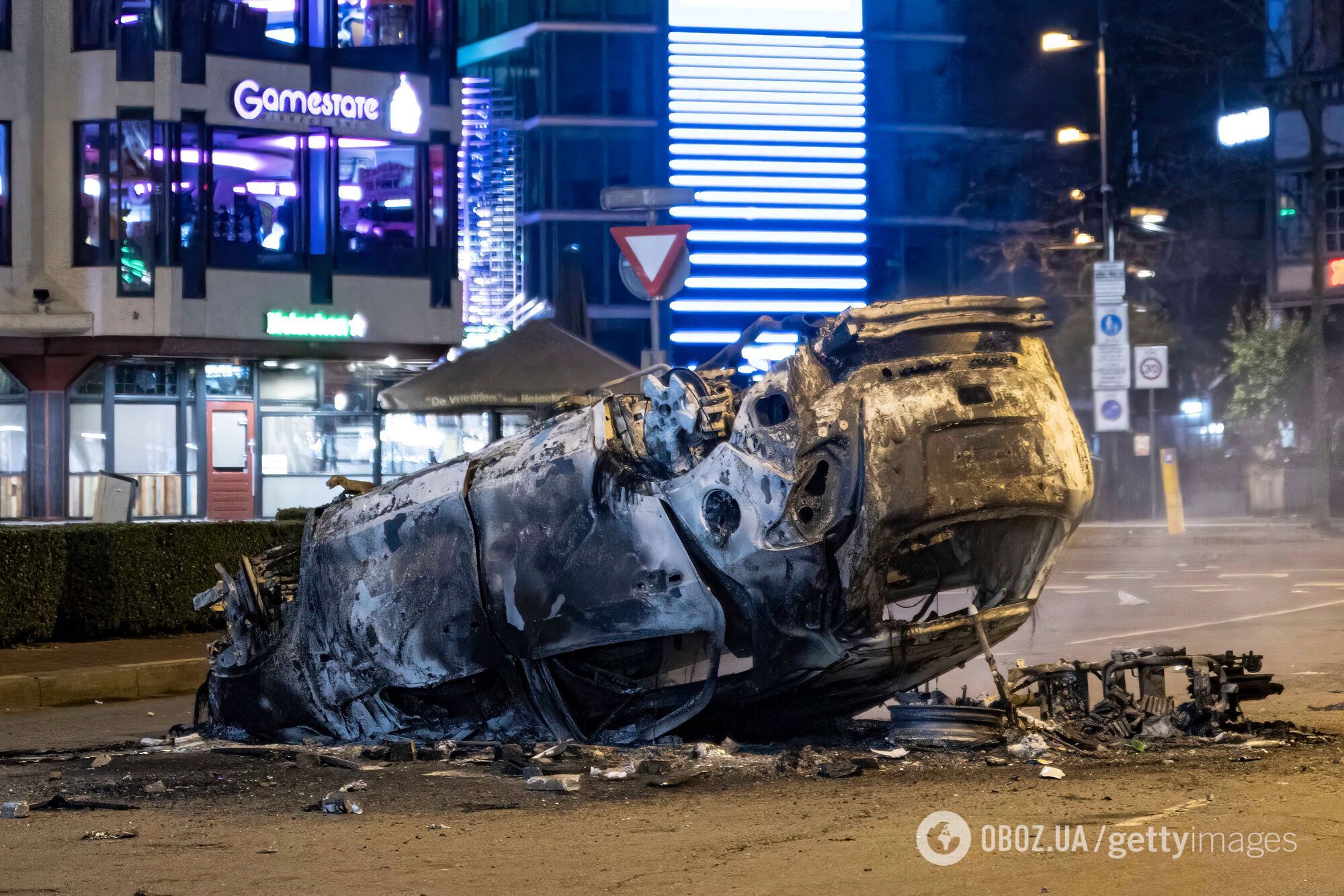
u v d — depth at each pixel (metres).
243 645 10.77
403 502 9.88
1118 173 58.81
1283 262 47.44
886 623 8.72
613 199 16.05
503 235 53.97
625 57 62.06
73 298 40.56
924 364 8.72
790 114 62.56
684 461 9.07
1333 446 45.69
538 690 9.61
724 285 61.81
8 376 40.94
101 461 41.38
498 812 7.91
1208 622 18.92
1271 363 46.88
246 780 9.09
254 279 41.53
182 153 40.66
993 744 9.25
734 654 9.37
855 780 8.52
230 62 41.16
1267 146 54.91
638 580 9.09
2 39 40.16
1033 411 8.90
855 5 62.50
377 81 43.28
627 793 8.31
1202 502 53.88
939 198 64.19
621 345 61.88
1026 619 9.72
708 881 6.29
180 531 18.36
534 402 18.97
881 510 8.42
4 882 6.52
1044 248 44.09
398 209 43.72
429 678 9.79
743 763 9.07
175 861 6.89
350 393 43.72
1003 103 64.38
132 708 14.06
